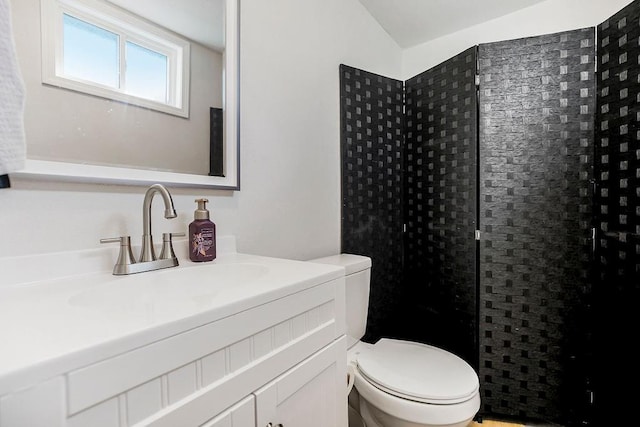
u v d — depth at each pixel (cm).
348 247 168
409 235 201
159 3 96
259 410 59
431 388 109
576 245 146
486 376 160
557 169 149
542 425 154
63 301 59
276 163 131
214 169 108
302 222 144
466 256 167
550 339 151
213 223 99
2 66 54
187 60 101
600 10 163
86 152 80
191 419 47
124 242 80
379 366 124
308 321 73
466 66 166
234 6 113
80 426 37
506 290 157
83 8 81
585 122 144
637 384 120
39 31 73
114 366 40
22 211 70
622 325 128
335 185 164
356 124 174
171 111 98
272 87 129
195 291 84
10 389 32
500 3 178
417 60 221
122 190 86
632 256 123
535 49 152
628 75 126
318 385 76
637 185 122
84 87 80
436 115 184
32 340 40
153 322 45
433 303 185
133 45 90
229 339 54
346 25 171
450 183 176
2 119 54
